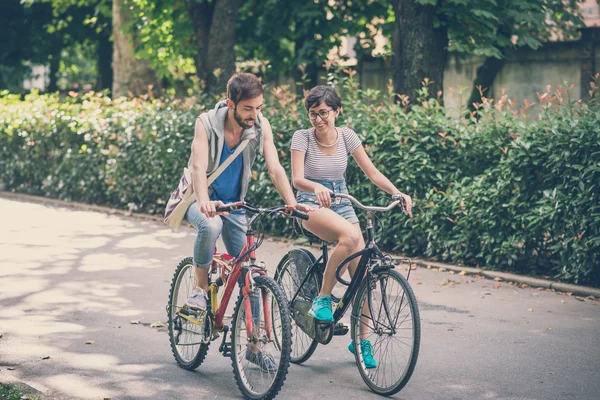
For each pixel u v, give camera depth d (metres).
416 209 18.12
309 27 30.02
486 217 16.78
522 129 16.38
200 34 27.62
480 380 9.88
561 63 26.56
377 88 31.66
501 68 27.77
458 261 17.38
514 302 14.13
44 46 51.50
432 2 21.31
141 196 25.70
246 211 9.66
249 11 31.77
